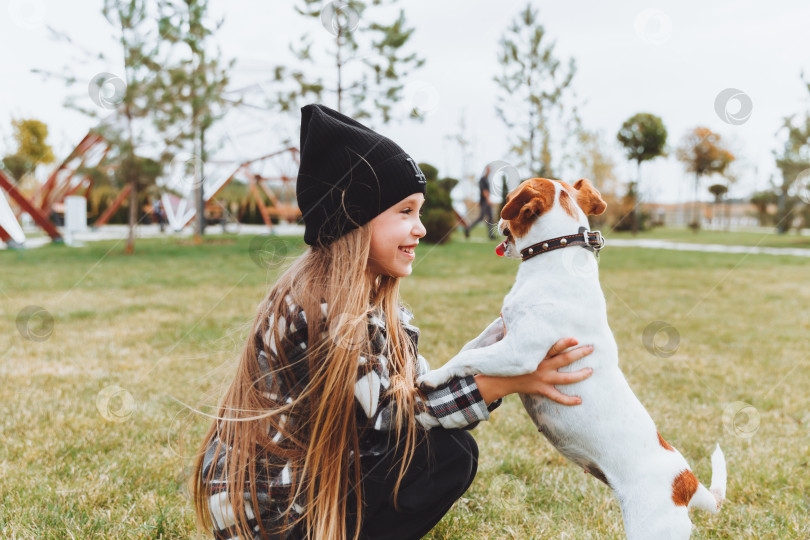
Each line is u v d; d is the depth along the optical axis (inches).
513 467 84.2
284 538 49.3
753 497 77.0
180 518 69.0
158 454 86.9
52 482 77.6
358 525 49.0
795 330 180.1
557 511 72.9
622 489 49.4
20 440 91.5
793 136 374.6
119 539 65.6
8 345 147.6
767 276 296.5
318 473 49.1
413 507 51.3
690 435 96.9
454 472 52.1
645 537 47.4
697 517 71.7
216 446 52.6
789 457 89.6
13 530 65.7
